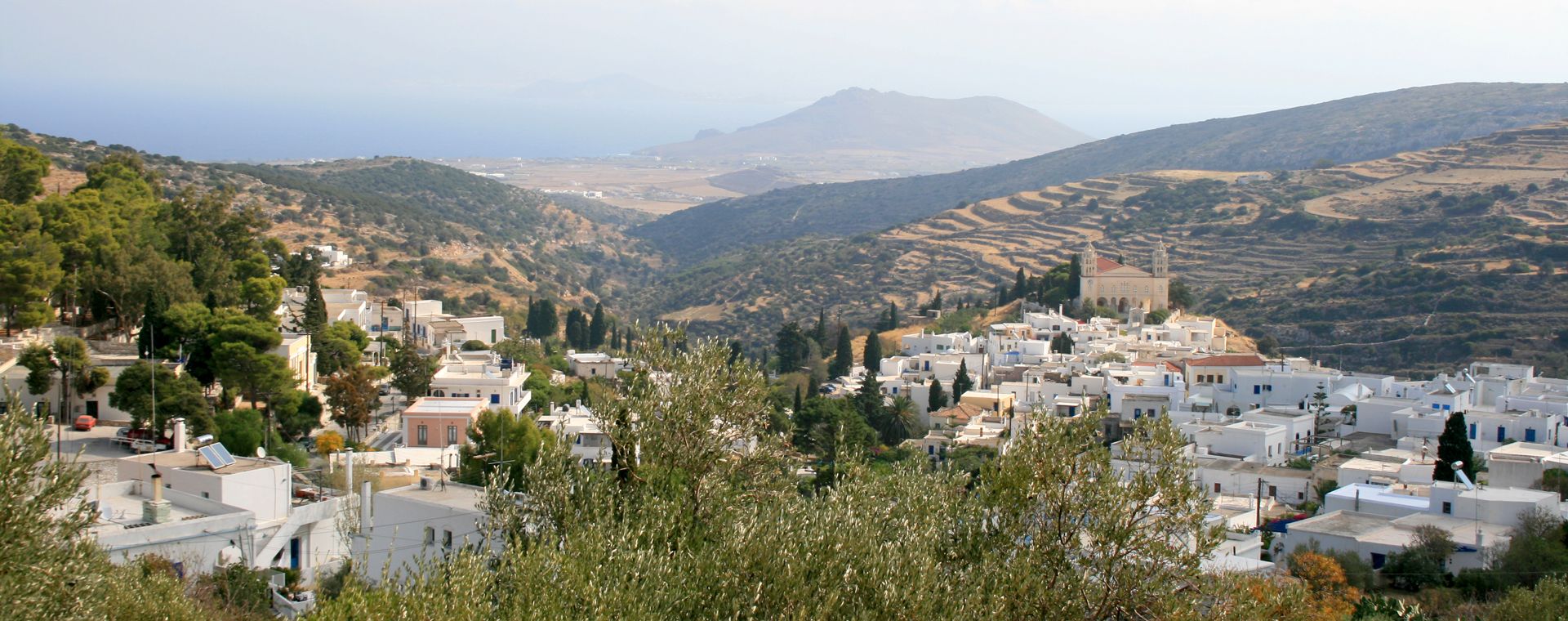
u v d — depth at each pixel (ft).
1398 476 282.15
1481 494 240.53
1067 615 119.85
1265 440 323.57
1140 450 127.85
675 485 140.97
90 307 364.99
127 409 274.16
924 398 455.22
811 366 543.80
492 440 257.55
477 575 112.78
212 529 191.21
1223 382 423.64
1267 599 131.44
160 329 318.65
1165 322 602.44
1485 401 371.76
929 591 116.78
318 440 297.12
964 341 559.38
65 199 415.23
